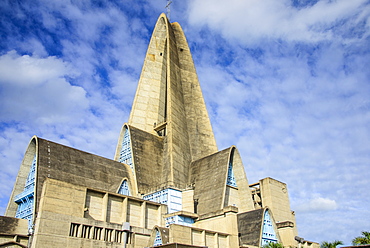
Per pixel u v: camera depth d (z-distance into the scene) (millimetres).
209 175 48531
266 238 39719
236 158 50219
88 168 43875
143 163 50156
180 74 68312
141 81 64500
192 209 42688
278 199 55375
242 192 48469
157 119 62344
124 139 54062
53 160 40625
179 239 30578
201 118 63344
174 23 78500
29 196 37906
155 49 70312
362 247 18656
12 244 31141
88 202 33406
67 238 29219
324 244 30250
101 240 31594
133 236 34438
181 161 52594
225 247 35250
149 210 39250
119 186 44688
